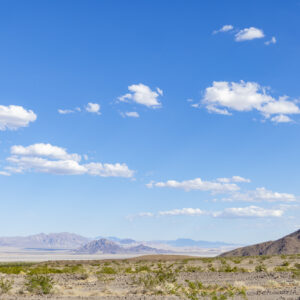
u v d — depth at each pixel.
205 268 55.38
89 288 30.05
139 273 45.78
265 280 34.25
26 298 24.09
